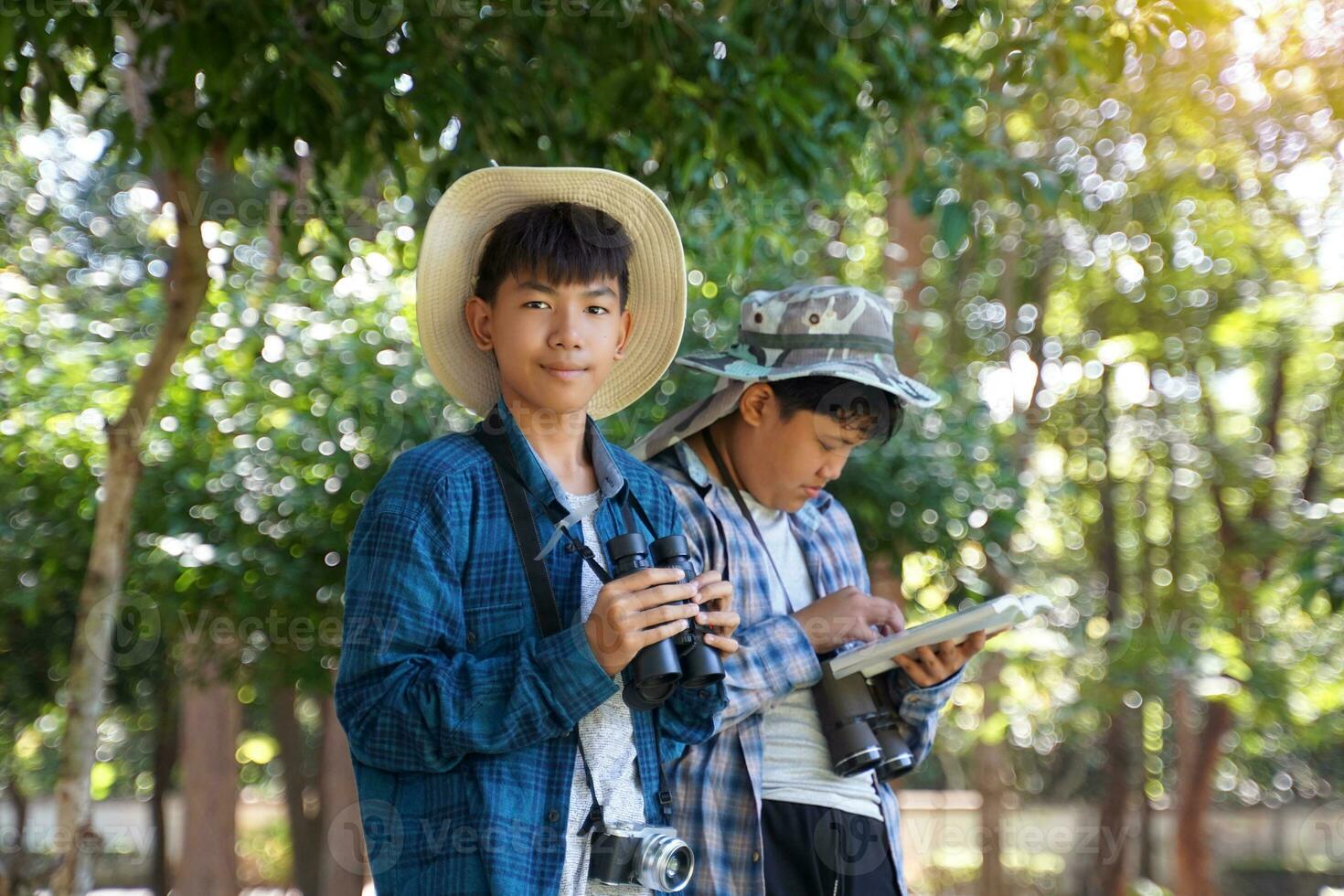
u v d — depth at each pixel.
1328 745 15.02
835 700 2.58
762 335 2.76
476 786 1.86
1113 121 10.55
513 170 2.17
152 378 5.25
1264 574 14.18
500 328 2.08
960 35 4.57
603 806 1.96
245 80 4.12
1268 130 10.48
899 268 10.83
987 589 7.84
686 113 4.20
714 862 2.44
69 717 5.26
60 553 7.34
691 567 2.15
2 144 7.29
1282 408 14.89
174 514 6.92
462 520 1.95
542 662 1.84
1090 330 13.89
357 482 6.76
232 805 10.89
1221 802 17.08
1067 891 15.16
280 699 13.02
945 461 7.44
